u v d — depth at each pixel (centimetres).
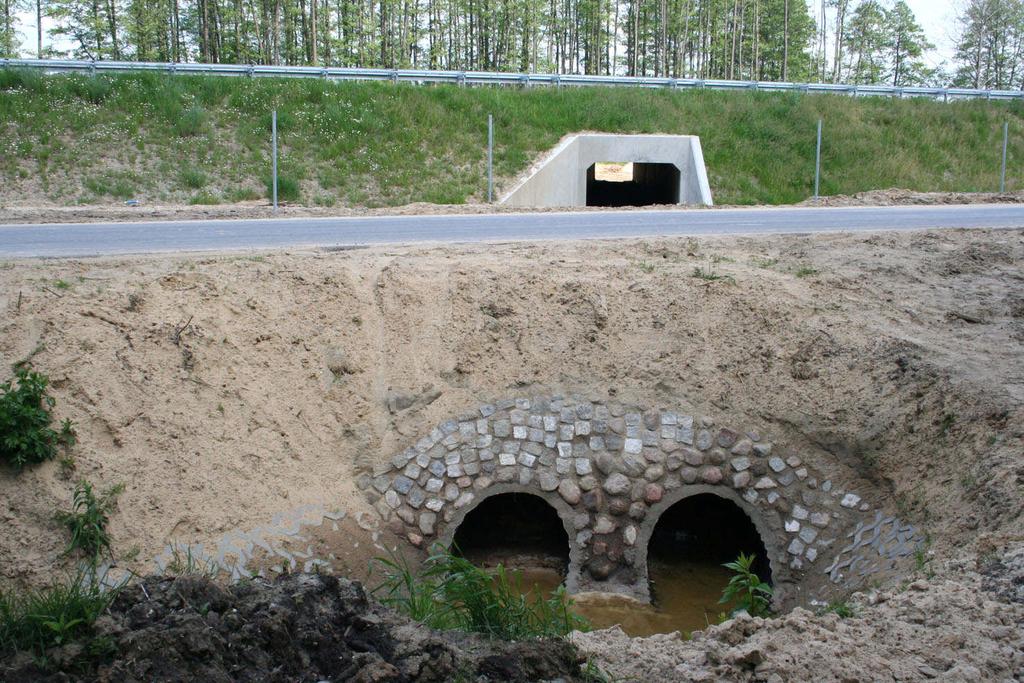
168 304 978
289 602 450
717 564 1038
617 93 2527
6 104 2095
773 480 978
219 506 888
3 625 423
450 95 2364
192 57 4434
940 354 969
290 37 4259
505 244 1249
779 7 5331
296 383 999
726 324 1082
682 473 998
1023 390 871
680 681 443
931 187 2400
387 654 428
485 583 539
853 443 956
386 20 4444
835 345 1027
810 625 507
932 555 761
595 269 1159
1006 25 4969
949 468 849
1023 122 2725
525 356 1079
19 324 901
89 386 888
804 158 2439
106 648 402
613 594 955
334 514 941
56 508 814
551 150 2266
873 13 5338
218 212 1616
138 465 872
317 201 1961
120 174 1955
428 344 1070
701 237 1312
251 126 2156
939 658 469
